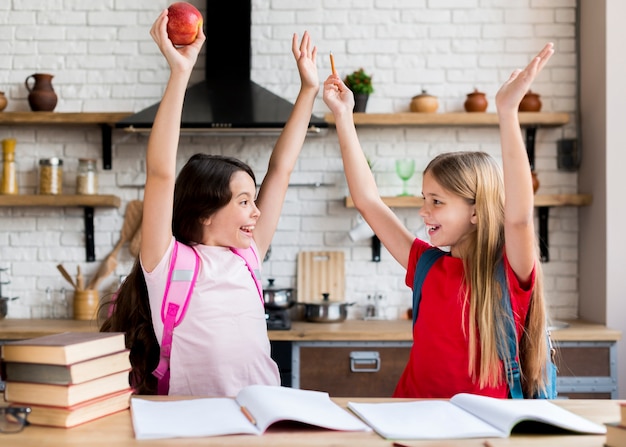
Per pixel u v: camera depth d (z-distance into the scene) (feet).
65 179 12.42
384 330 10.76
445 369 5.66
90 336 4.65
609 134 11.45
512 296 5.56
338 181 12.48
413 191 12.46
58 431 4.15
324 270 12.44
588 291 12.12
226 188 6.12
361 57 12.45
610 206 11.46
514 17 12.50
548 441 3.99
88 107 12.39
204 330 5.85
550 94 12.53
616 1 11.42
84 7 12.44
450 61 12.49
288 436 4.05
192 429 4.08
